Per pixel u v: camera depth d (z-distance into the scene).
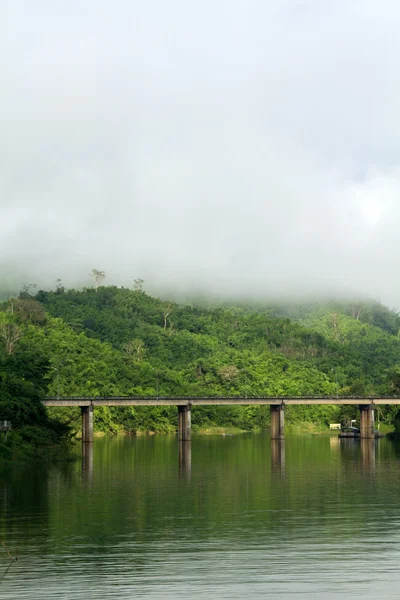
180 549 58.19
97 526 66.88
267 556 56.03
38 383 149.00
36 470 110.69
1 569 52.75
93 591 48.00
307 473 110.56
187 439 192.75
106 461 128.75
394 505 78.81
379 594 47.28
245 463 127.38
